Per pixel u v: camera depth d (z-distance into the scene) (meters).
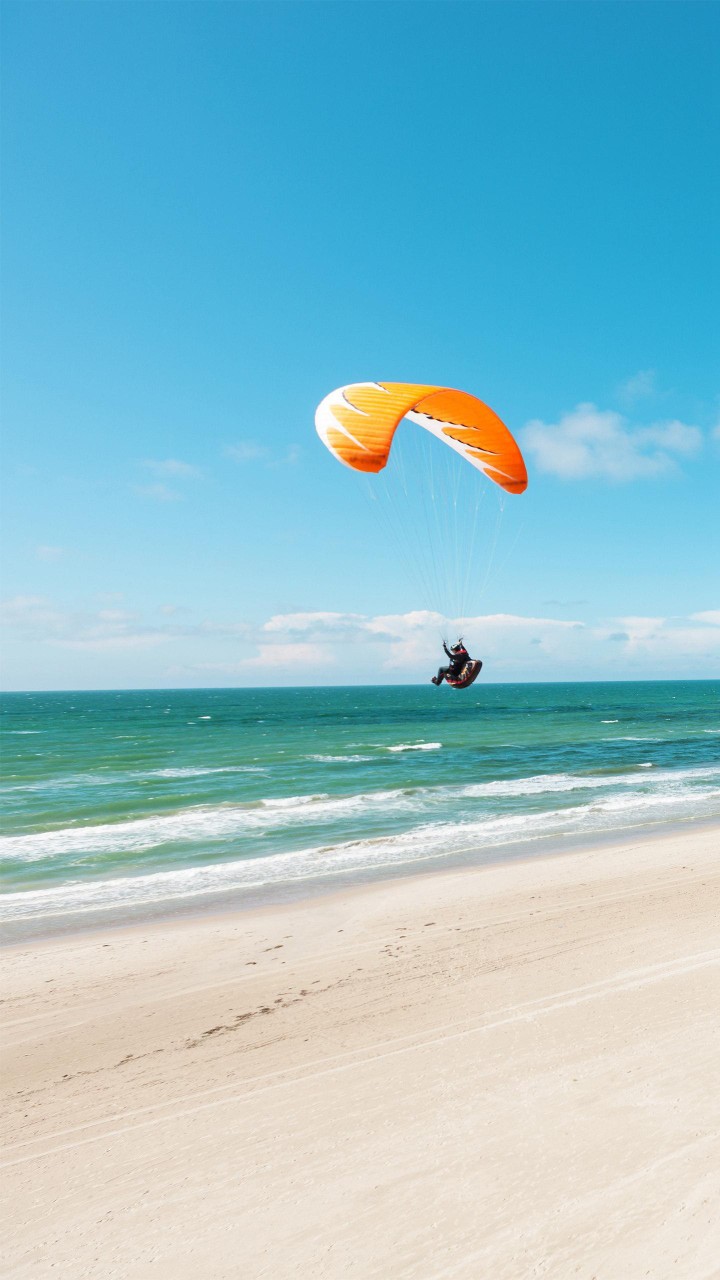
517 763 41.56
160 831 23.75
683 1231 4.36
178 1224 5.19
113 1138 6.74
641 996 8.65
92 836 23.17
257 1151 6.08
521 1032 7.98
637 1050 7.08
